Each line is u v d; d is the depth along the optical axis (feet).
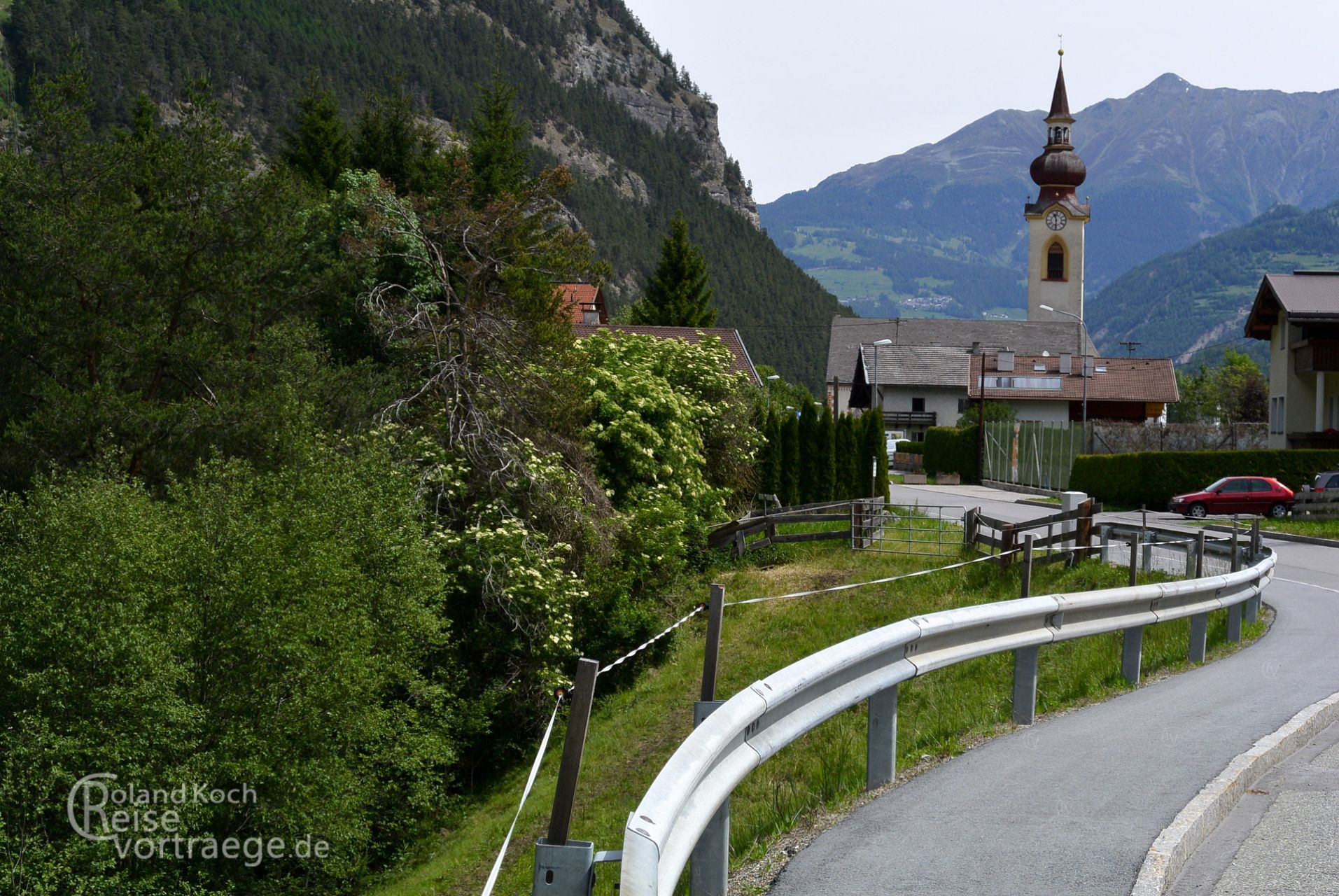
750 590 81.41
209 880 45.03
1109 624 33.01
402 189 126.72
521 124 129.70
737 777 17.44
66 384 76.18
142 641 42.75
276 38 587.27
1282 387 158.30
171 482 59.72
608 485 81.76
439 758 54.39
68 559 45.75
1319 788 23.39
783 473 124.57
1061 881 17.43
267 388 73.77
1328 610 56.44
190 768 43.32
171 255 79.97
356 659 48.37
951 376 289.12
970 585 73.00
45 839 41.60
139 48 461.37
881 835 20.11
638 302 275.18
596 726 59.52
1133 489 142.20
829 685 21.66
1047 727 29.09
